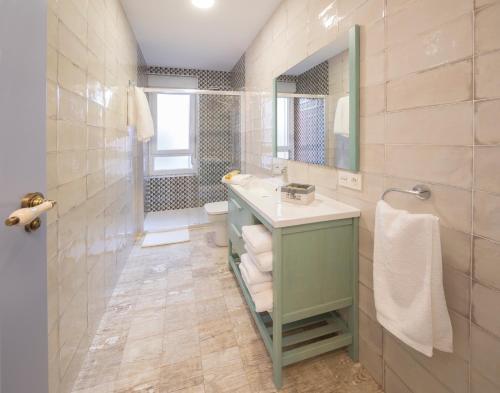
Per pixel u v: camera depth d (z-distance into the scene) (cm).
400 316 97
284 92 216
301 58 187
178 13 241
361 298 135
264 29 261
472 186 81
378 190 120
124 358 140
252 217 164
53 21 104
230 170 402
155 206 412
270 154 250
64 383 116
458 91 84
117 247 218
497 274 76
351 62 129
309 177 182
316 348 132
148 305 186
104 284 178
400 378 114
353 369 135
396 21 106
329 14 152
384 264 102
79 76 133
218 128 403
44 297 73
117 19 212
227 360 139
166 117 399
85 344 141
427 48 93
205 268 242
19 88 62
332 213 129
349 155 136
